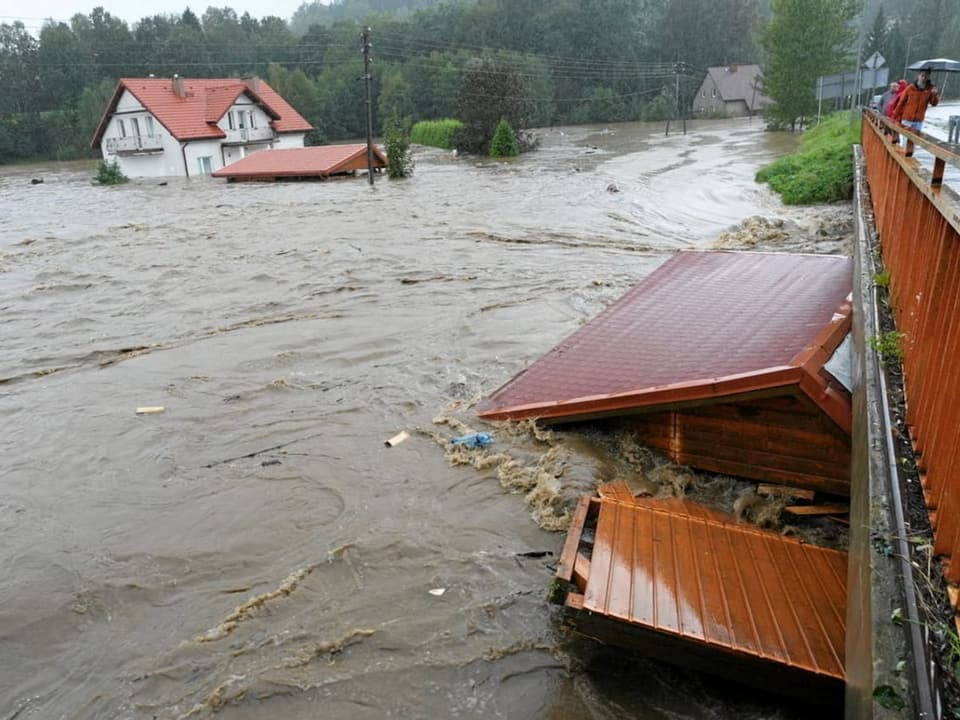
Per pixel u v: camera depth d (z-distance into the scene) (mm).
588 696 3551
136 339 9922
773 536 4379
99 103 67625
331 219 20047
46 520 5379
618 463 5680
